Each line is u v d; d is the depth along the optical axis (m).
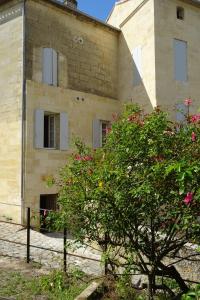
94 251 8.61
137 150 4.45
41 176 13.36
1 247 9.41
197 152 4.10
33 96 13.40
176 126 4.58
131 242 4.62
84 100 15.27
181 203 4.06
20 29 13.48
